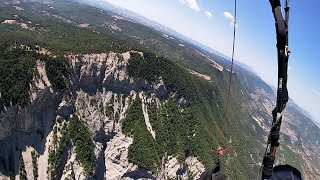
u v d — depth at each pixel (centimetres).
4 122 14350
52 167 15138
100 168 17312
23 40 16675
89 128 17050
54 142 15512
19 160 14738
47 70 15525
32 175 14788
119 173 17562
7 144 14775
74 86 16825
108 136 18275
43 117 15600
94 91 17962
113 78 18425
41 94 15100
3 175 14212
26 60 15125
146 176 17738
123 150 17925
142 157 17800
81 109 16938
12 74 14538
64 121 16112
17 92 14412
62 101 16000
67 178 15300
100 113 17912
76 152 15925
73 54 16975
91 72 17438
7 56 15075
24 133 15125
